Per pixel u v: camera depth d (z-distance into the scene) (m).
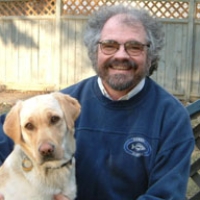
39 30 11.11
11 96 10.84
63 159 2.97
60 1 10.87
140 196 2.91
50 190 2.96
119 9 3.15
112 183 3.05
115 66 3.04
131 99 3.09
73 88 3.37
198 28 10.52
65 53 11.08
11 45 11.34
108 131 3.08
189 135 2.97
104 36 3.07
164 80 10.80
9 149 3.39
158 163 2.95
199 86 10.72
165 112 3.04
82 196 3.15
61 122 2.97
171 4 10.52
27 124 2.93
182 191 2.85
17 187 2.95
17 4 11.19
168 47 10.65
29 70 11.34
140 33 3.05
